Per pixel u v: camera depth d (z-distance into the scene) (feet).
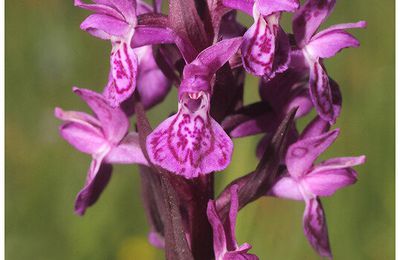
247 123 0.44
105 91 0.46
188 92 0.41
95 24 0.42
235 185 0.42
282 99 0.45
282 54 0.41
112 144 0.47
